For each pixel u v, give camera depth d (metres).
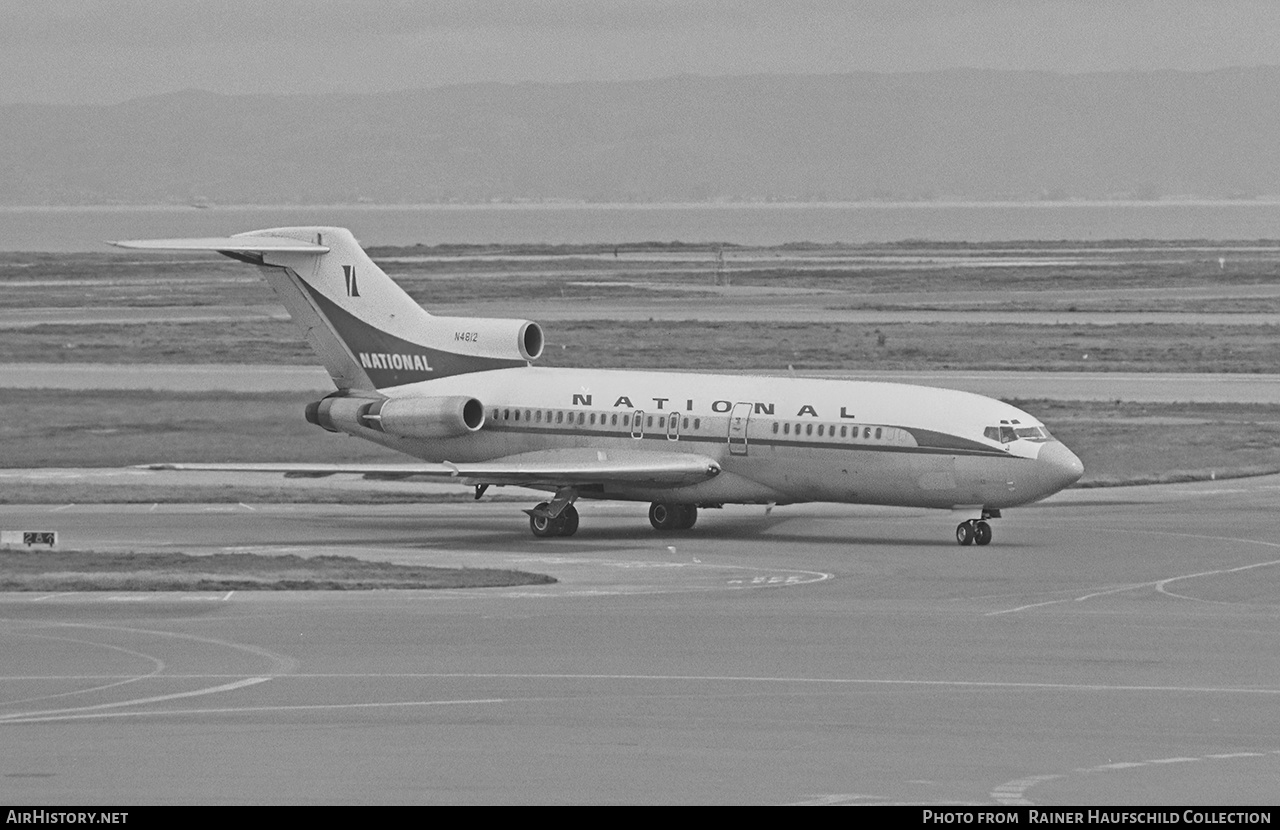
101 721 103.06
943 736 98.44
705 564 178.62
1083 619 142.25
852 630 136.38
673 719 103.31
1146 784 86.62
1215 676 117.38
